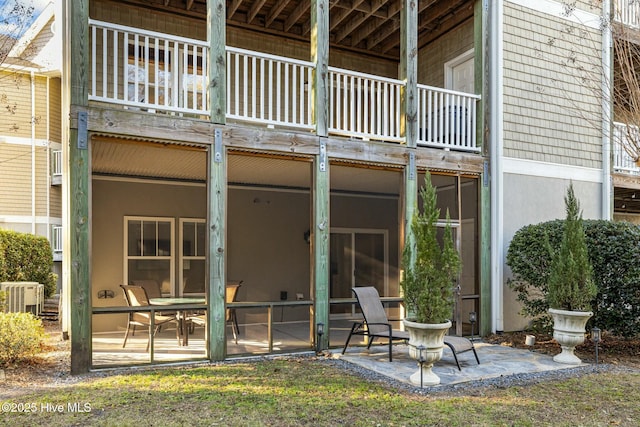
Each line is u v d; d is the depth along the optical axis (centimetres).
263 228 978
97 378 482
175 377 484
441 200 914
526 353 628
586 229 658
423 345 463
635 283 609
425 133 793
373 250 1095
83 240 496
